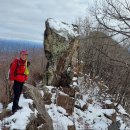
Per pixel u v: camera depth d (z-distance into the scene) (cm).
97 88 1881
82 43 2164
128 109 1875
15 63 982
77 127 1301
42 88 1435
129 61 1270
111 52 1673
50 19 1559
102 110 1537
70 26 1600
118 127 1381
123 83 1912
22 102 1027
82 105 1495
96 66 2100
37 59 2020
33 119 955
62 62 1514
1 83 1341
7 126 897
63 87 1509
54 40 1509
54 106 1339
